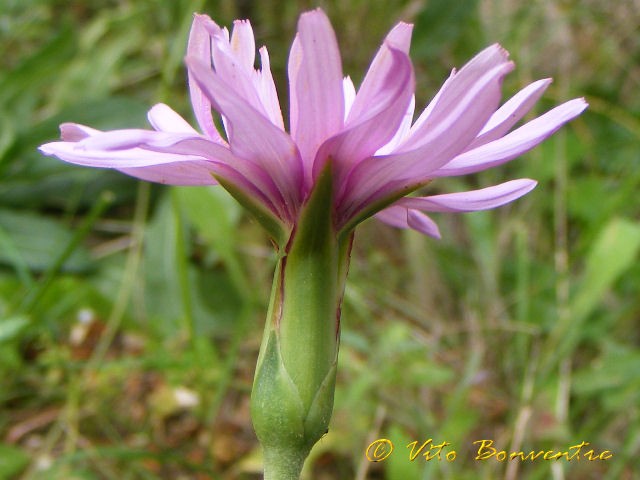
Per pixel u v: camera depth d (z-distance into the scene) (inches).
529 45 10.1
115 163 3.2
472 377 5.4
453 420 5.3
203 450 5.7
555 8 9.9
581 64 10.2
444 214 8.7
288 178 3.1
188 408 5.9
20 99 8.1
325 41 2.8
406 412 5.7
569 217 8.1
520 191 3.4
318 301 3.1
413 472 4.5
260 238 7.7
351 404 5.2
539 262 7.6
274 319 3.1
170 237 6.9
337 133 3.0
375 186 3.1
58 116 7.3
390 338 5.6
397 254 8.4
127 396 6.1
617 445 5.8
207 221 6.0
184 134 2.9
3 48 9.5
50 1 10.3
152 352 6.1
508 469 4.9
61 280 6.5
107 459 5.5
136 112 7.5
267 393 3.1
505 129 3.1
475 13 9.5
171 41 9.1
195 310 6.8
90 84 8.8
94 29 9.4
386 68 2.9
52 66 7.9
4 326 4.5
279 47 9.0
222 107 2.8
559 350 5.8
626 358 5.8
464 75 2.9
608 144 9.2
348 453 5.6
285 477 3.1
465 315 7.3
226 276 7.2
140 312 6.8
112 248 7.3
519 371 6.2
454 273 7.5
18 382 5.9
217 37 3.0
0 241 5.8
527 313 6.5
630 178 6.5
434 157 3.0
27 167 7.2
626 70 10.1
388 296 7.4
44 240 6.8
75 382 5.8
